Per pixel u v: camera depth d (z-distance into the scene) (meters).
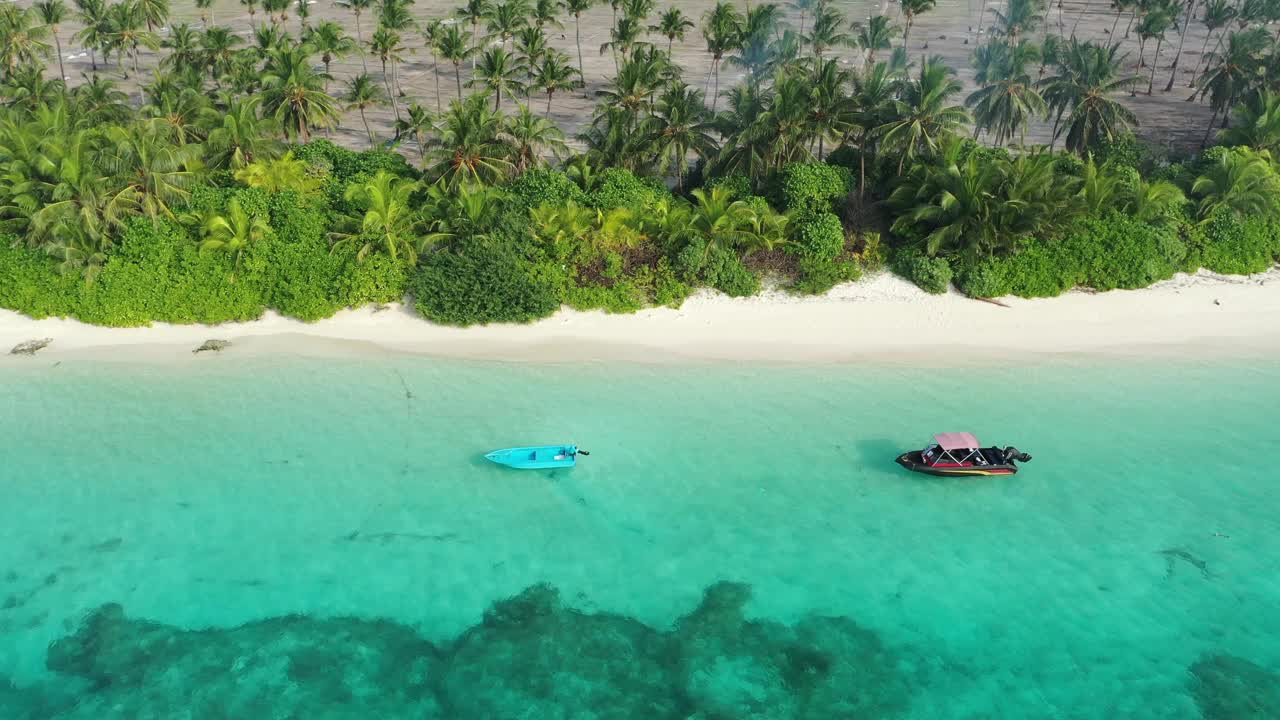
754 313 45.09
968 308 45.00
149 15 86.38
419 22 120.25
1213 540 30.98
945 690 26.03
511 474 34.84
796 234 47.72
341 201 48.44
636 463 35.31
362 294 44.22
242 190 46.75
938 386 39.75
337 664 27.02
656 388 39.94
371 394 39.62
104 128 49.19
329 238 45.53
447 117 48.28
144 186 45.25
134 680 26.42
